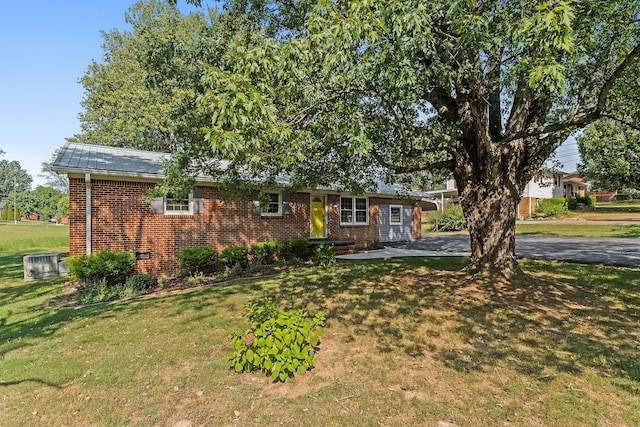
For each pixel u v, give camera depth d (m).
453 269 9.01
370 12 3.23
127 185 9.47
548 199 28.83
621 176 24.41
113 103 21.42
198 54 5.89
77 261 8.36
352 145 3.89
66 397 3.27
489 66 5.59
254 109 2.80
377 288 7.14
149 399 3.20
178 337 4.77
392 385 3.31
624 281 7.00
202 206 10.68
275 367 3.41
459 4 3.56
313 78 4.58
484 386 3.23
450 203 31.77
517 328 4.59
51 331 5.30
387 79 4.56
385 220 17.17
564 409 2.82
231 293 7.36
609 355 3.73
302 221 13.38
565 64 5.35
